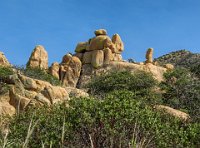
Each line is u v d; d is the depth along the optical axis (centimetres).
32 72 5978
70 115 1836
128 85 5638
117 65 7394
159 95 5259
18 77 3766
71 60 7475
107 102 1895
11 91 3562
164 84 6000
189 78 6009
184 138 1900
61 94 3669
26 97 3612
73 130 1739
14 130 1725
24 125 1794
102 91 5631
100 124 1747
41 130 1727
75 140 1708
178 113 3316
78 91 4494
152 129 1739
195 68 7669
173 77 6034
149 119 1766
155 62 8100
